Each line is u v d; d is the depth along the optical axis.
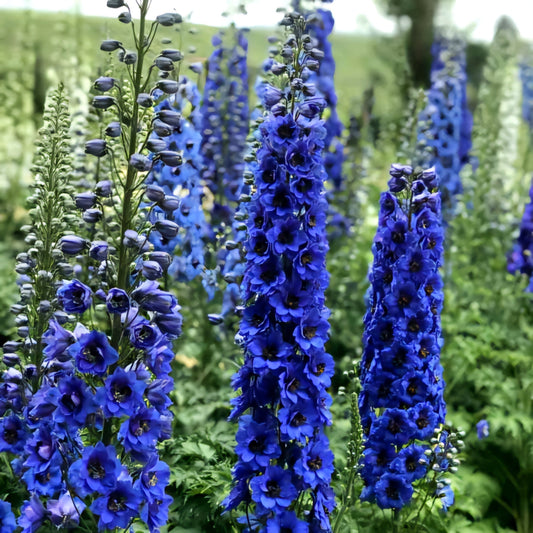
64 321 1.45
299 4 2.03
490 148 2.98
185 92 1.97
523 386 2.22
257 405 1.51
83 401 1.38
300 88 1.50
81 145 2.00
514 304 2.73
